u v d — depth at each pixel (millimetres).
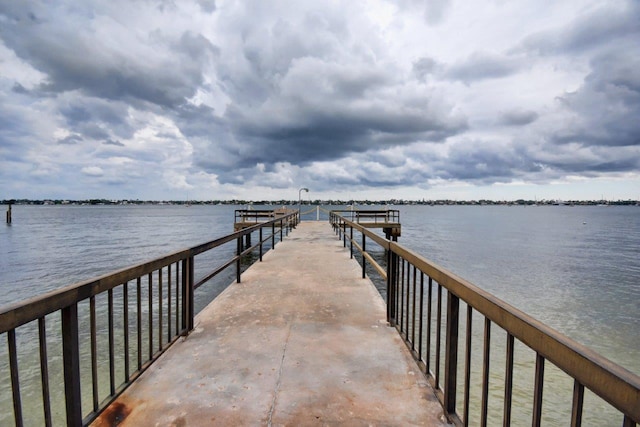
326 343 3488
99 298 10523
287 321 4125
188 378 2795
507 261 21094
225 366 2998
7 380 5996
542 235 42469
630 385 927
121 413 2326
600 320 10477
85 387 5223
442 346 6676
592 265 20234
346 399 2502
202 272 16031
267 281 6172
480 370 6469
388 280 4016
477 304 1886
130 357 6367
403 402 2469
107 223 65812
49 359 6734
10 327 1513
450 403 2266
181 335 3623
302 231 17297
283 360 3113
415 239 34156
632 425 953
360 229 6398
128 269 2605
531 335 1386
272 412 2344
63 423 4812
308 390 2617
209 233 41312
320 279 6324
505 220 86562
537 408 1378
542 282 15484
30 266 18438
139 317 2842
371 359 3133
